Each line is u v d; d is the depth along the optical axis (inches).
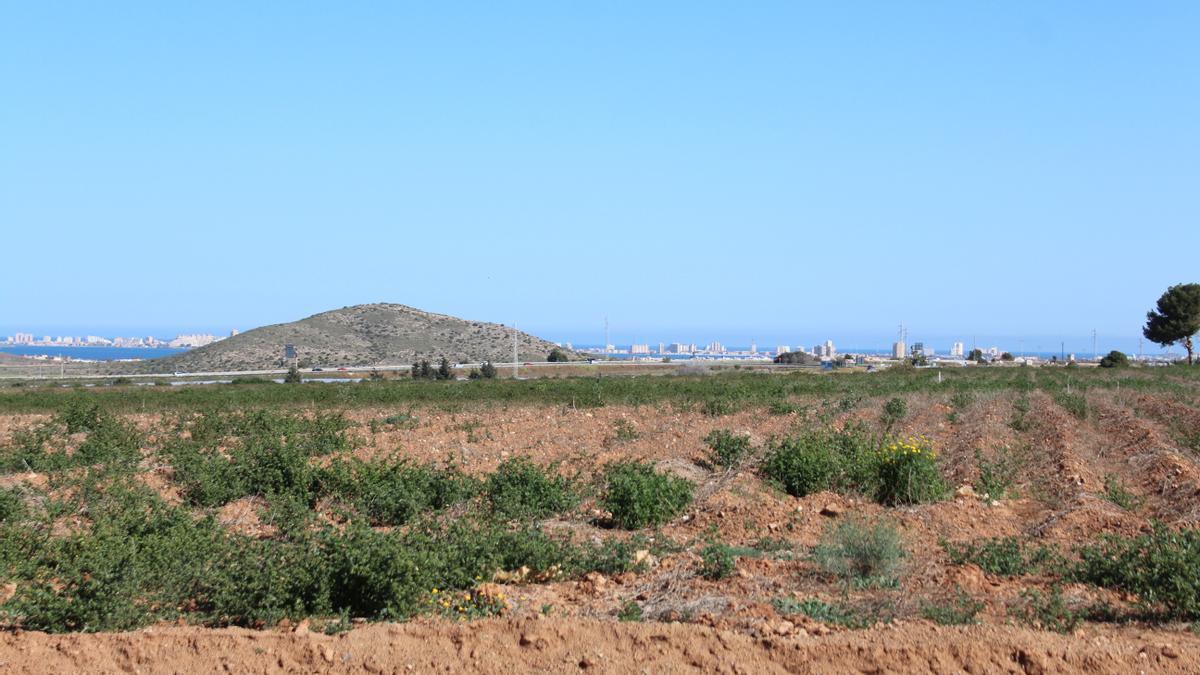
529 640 294.0
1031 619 337.4
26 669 289.6
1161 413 1103.6
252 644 299.0
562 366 3902.6
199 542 402.6
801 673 280.1
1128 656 283.6
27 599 336.2
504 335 5241.1
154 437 951.6
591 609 352.8
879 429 958.4
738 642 292.7
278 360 4279.0
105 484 618.8
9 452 797.9
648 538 488.1
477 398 1493.6
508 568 406.3
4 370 4311.0
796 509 556.1
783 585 387.2
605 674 277.9
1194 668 278.8
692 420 1061.8
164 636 304.0
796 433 887.1
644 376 2556.6
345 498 597.9
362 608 358.0
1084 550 416.8
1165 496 588.1
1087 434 903.1
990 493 596.4
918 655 283.3
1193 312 2972.4
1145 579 360.5
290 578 357.7
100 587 336.2
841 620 334.6
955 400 1252.5
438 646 294.8
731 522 525.0
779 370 3253.0
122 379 2827.3
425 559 360.5
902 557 416.5
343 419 1069.1
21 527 459.5
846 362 3983.8
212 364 4195.4
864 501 582.9
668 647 289.7
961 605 350.6
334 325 5027.1
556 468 695.7
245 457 647.1
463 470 697.6
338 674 284.4
